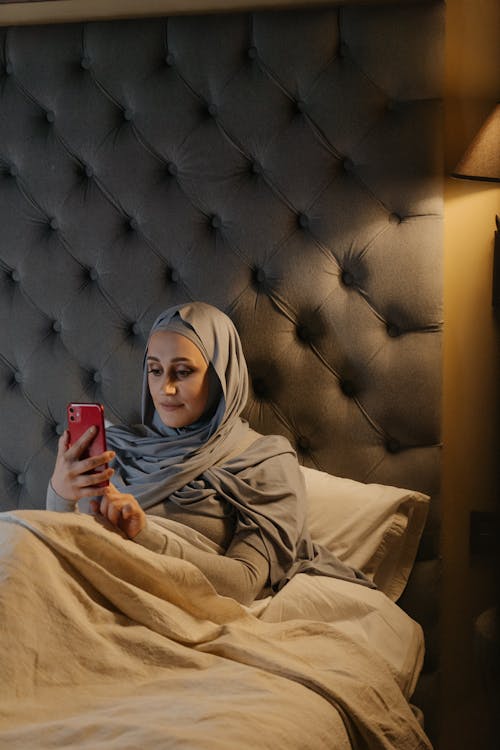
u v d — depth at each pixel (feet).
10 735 4.10
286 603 6.48
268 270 8.18
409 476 7.89
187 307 7.54
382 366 7.93
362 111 7.97
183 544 6.22
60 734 4.12
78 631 4.90
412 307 7.86
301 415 8.12
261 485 7.09
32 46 8.66
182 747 3.99
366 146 7.95
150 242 8.45
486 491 8.15
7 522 5.24
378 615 6.64
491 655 7.50
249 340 8.19
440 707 8.23
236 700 4.66
